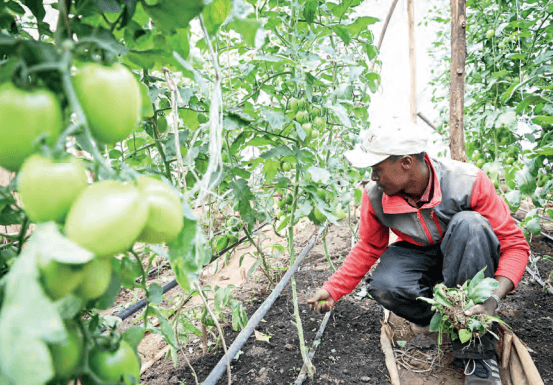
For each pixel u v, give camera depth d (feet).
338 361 6.14
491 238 5.27
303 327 7.14
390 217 6.10
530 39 9.12
